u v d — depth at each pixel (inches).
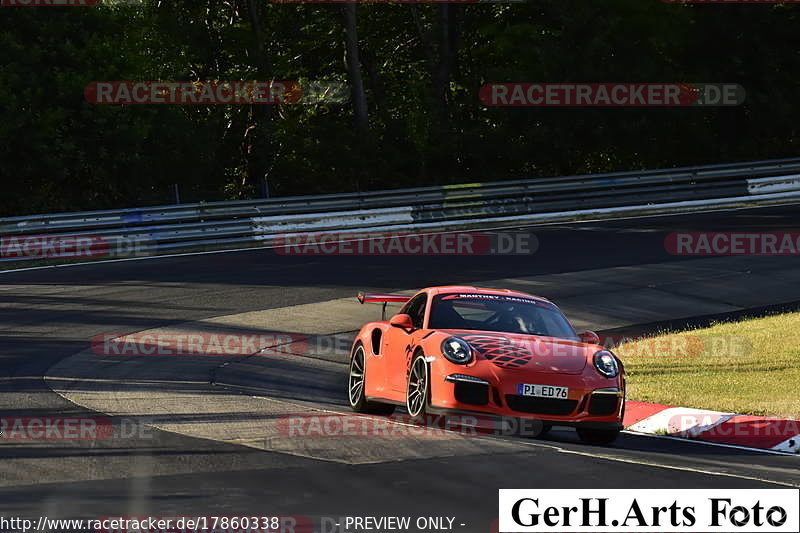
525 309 1565.0
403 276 3203.7
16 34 4945.9
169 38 6053.2
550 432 1584.6
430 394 1369.3
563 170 6181.1
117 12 5300.2
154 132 5275.6
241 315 2645.2
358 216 4185.5
